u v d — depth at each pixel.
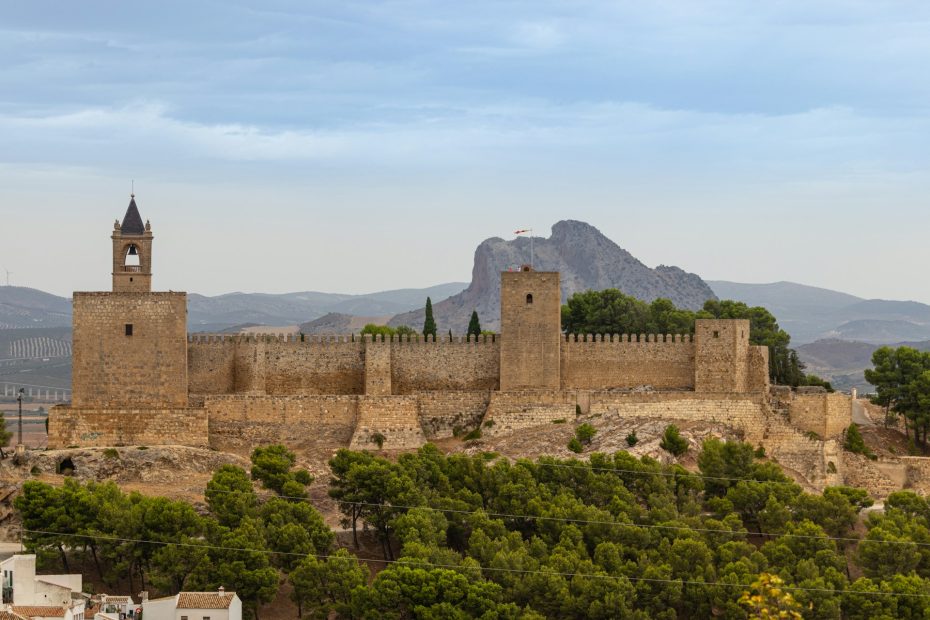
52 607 193.12
